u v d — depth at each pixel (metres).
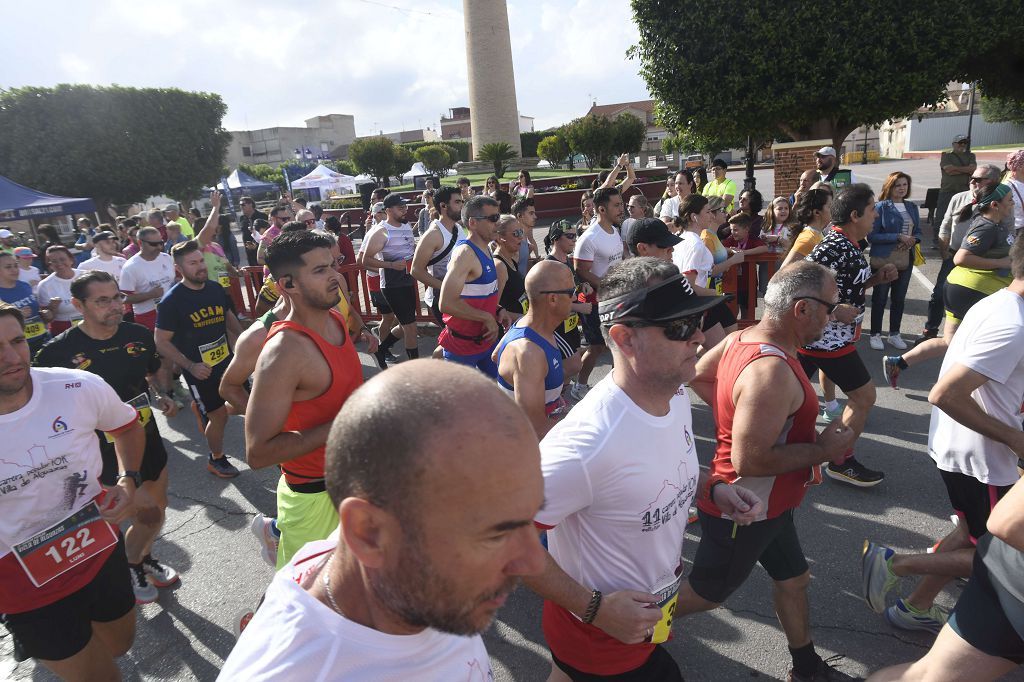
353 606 0.91
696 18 12.15
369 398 0.80
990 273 4.70
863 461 4.32
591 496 1.62
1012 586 1.64
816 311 2.13
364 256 6.71
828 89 11.94
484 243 4.69
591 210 10.27
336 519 2.49
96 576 2.29
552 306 2.78
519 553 0.82
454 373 0.82
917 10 11.41
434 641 0.95
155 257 6.80
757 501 1.96
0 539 2.10
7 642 3.28
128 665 2.99
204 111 35.22
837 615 2.96
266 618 0.92
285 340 2.29
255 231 14.20
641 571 1.74
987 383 2.43
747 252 6.91
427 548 0.78
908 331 6.85
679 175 8.84
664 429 1.68
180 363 4.46
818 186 4.86
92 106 30.94
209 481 4.87
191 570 3.73
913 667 1.84
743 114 12.70
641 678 1.83
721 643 2.86
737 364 2.19
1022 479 1.63
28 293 6.39
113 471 3.50
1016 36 11.75
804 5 11.62
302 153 59.97
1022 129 49.94
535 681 2.75
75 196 31.80
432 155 43.22
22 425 2.10
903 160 46.88
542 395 2.81
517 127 43.38
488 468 0.76
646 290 1.58
